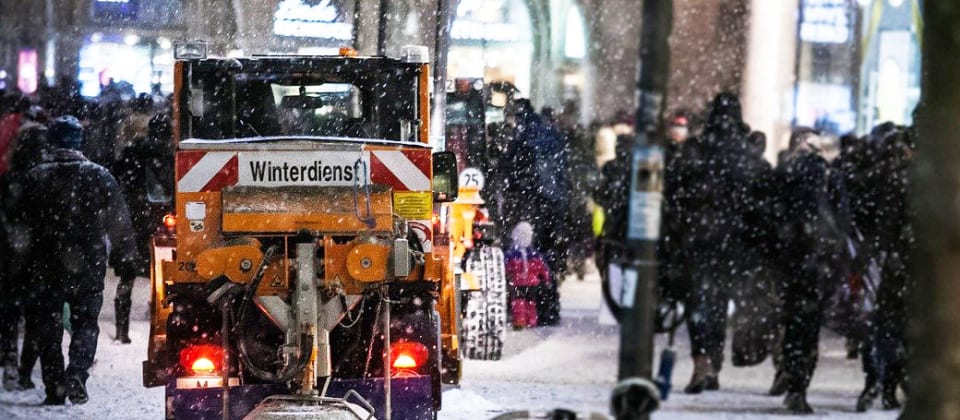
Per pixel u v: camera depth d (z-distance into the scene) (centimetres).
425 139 1502
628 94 4350
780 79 3438
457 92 2106
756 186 1642
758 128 3434
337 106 1498
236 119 1484
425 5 3008
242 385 1218
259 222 1209
